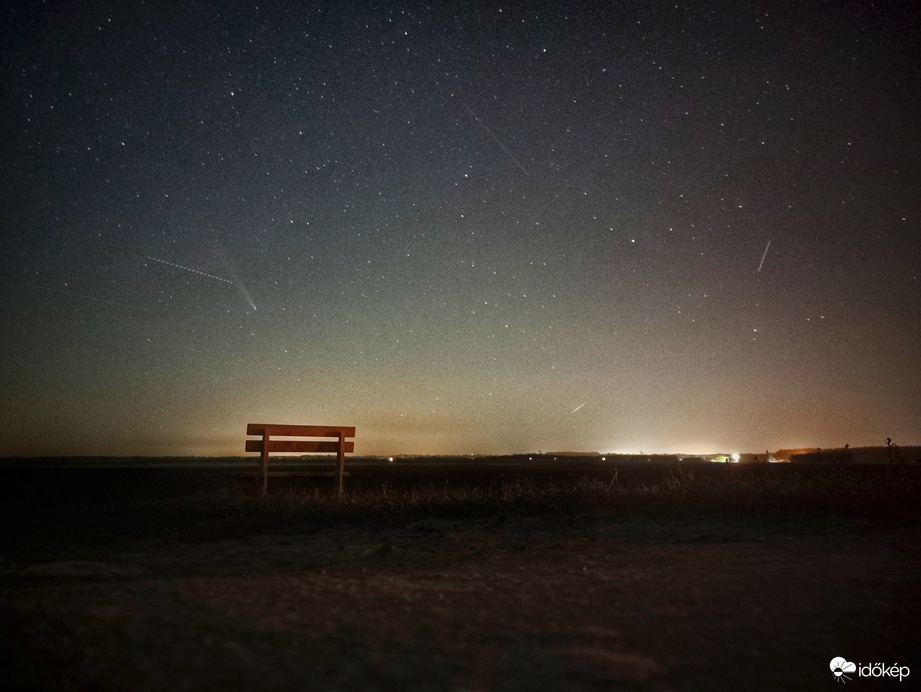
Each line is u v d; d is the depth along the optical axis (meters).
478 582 4.71
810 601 3.84
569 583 4.60
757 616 3.51
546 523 9.54
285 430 14.59
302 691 2.43
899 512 8.77
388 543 7.98
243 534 9.27
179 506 12.36
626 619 3.46
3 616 3.38
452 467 43.34
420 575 5.30
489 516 10.45
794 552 6.03
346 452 15.16
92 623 3.32
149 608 3.68
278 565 6.70
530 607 3.78
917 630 3.24
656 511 10.06
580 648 2.92
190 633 3.19
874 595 3.96
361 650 2.92
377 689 2.45
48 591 4.23
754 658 2.82
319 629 3.28
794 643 3.04
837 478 11.59
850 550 6.04
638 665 2.68
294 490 14.94
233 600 3.95
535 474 27.44
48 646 2.95
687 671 2.66
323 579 4.93
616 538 7.94
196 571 6.25
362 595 4.15
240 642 3.04
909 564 5.06
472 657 2.81
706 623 3.37
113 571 6.11
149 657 2.82
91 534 9.32
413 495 12.67
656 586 4.39
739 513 9.50
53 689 2.46
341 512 11.20
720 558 5.80
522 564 6.11
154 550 7.86
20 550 7.92
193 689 2.46
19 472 39.53
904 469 11.46
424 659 2.79
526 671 2.63
